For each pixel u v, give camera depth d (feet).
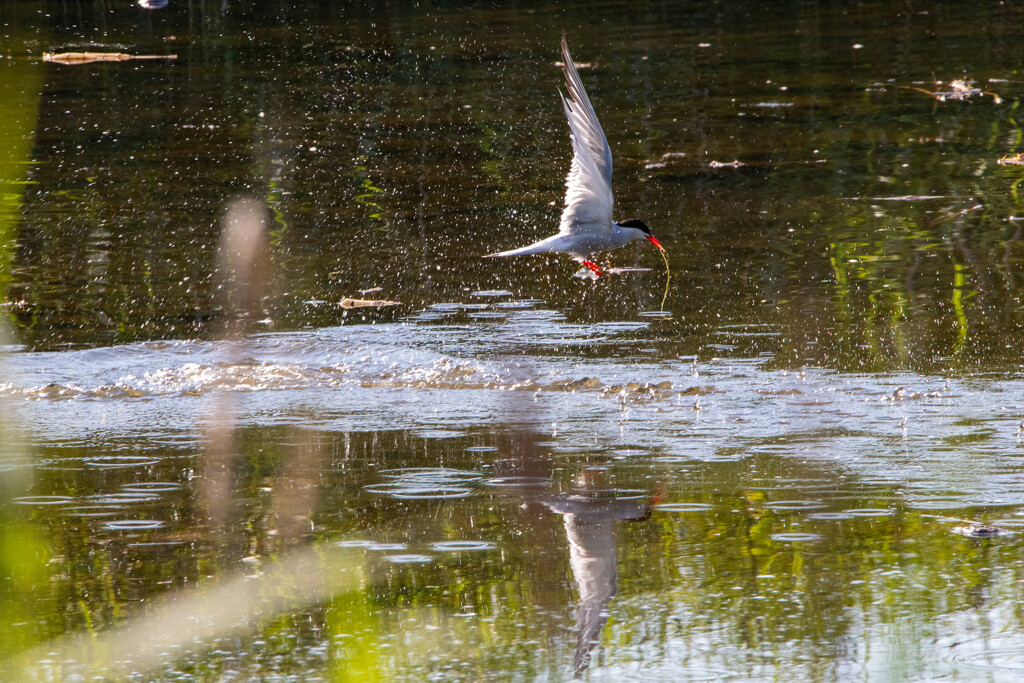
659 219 53.67
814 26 101.96
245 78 86.58
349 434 32.45
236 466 29.84
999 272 44.42
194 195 58.90
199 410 34.68
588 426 32.58
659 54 92.63
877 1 112.27
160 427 33.19
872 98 76.38
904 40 94.22
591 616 20.98
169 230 53.31
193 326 41.88
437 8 112.88
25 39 97.04
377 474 29.09
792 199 56.13
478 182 61.62
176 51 94.89
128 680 18.57
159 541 24.67
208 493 27.76
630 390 35.29
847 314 40.98
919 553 23.38
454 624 20.58
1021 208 52.90
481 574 22.82
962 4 108.68
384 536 24.91
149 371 37.99
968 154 62.90
